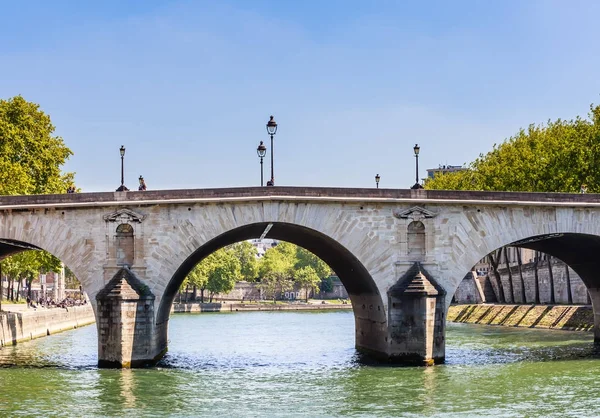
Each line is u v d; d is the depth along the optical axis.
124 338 58.78
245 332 109.69
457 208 63.94
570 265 81.62
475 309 121.06
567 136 88.25
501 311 112.12
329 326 125.12
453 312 127.12
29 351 73.56
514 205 64.50
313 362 66.12
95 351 73.56
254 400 47.78
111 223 60.97
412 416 43.12
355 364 63.84
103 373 57.03
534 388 50.97
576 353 68.75
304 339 94.94
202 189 61.16
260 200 61.31
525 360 63.97
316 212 62.06
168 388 51.66
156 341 62.69
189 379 55.53
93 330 107.56
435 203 63.41
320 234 63.19
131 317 59.00
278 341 91.62
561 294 110.31
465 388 51.06
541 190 89.62
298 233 68.81
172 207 61.16
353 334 104.12
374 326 68.75
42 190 87.00
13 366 61.34
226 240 69.31
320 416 43.38
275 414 43.84
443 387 51.50
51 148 90.94
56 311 103.25
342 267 74.62
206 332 109.81
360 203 62.72
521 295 124.06
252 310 198.62
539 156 91.81
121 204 60.84
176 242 60.94
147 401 47.34
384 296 62.53
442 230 63.59
